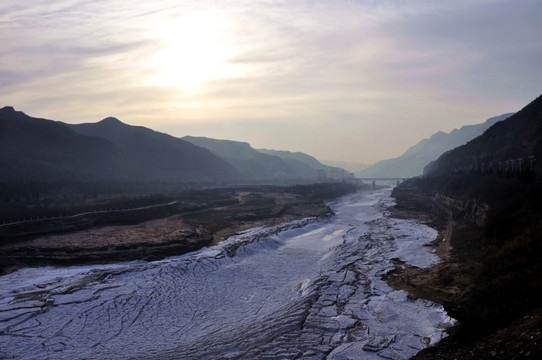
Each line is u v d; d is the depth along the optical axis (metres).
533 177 69.75
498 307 25.86
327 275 47.72
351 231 85.00
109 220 86.81
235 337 31.53
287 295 43.84
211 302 42.38
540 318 20.00
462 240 58.59
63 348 30.75
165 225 85.88
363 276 46.78
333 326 32.16
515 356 17.94
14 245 64.31
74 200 118.12
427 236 72.19
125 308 39.53
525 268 29.36
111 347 31.05
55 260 57.28
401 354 26.28
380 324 32.12
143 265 54.34
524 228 43.44
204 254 63.22
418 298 37.41
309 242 77.25
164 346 31.09
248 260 61.44
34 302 39.84
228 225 92.81
